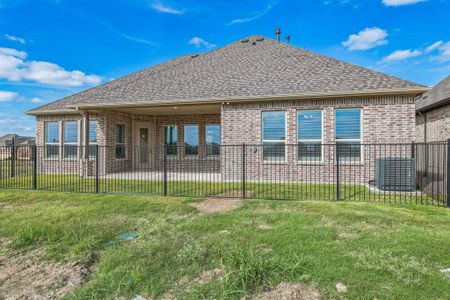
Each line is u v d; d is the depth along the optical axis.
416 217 4.74
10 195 7.04
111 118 11.70
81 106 10.57
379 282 2.66
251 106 9.65
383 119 8.55
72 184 9.02
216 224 4.48
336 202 5.98
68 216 5.11
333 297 2.46
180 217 5.04
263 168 9.57
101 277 2.91
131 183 9.21
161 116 13.78
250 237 3.83
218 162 13.08
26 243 3.89
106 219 4.93
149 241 3.84
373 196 6.81
